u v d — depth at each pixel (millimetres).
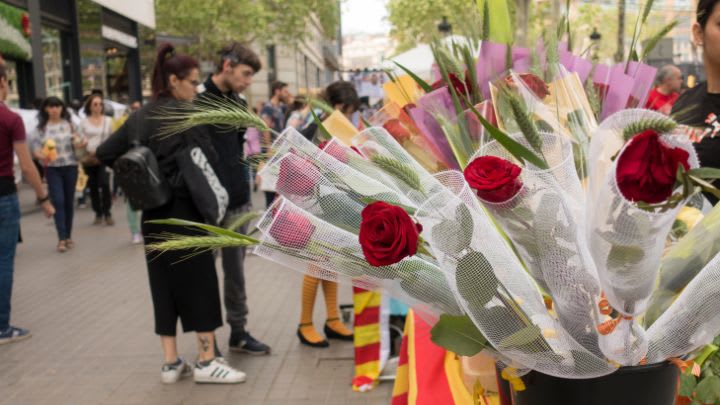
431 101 1765
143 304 6598
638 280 1205
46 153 9148
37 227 11555
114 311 6383
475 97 1767
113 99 22766
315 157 1547
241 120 1570
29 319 6188
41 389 4598
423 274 1455
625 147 1091
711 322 1350
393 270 1456
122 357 5164
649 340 1370
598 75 1774
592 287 1288
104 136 11141
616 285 1221
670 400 1444
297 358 5090
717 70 2336
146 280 7574
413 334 2389
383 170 1524
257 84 34219
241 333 5223
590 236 1201
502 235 1448
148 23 25625
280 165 1528
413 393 2203
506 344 1352
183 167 4160
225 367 4656
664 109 2094
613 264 1188
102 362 5070
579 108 1598
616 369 1366
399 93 2152
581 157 1533
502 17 1849
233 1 29484
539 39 1806
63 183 9422
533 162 1313
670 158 1064
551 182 1254
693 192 1124
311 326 5371
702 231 1404
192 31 30594
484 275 1308
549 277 1304
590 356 1340
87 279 7691
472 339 1440
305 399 4348
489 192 1222
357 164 1615
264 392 4473
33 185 5535
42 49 17422
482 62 1767
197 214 4301
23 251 9461
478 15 1875
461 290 1320
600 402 1383
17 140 5395
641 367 1374
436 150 1837
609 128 1212
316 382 4617
